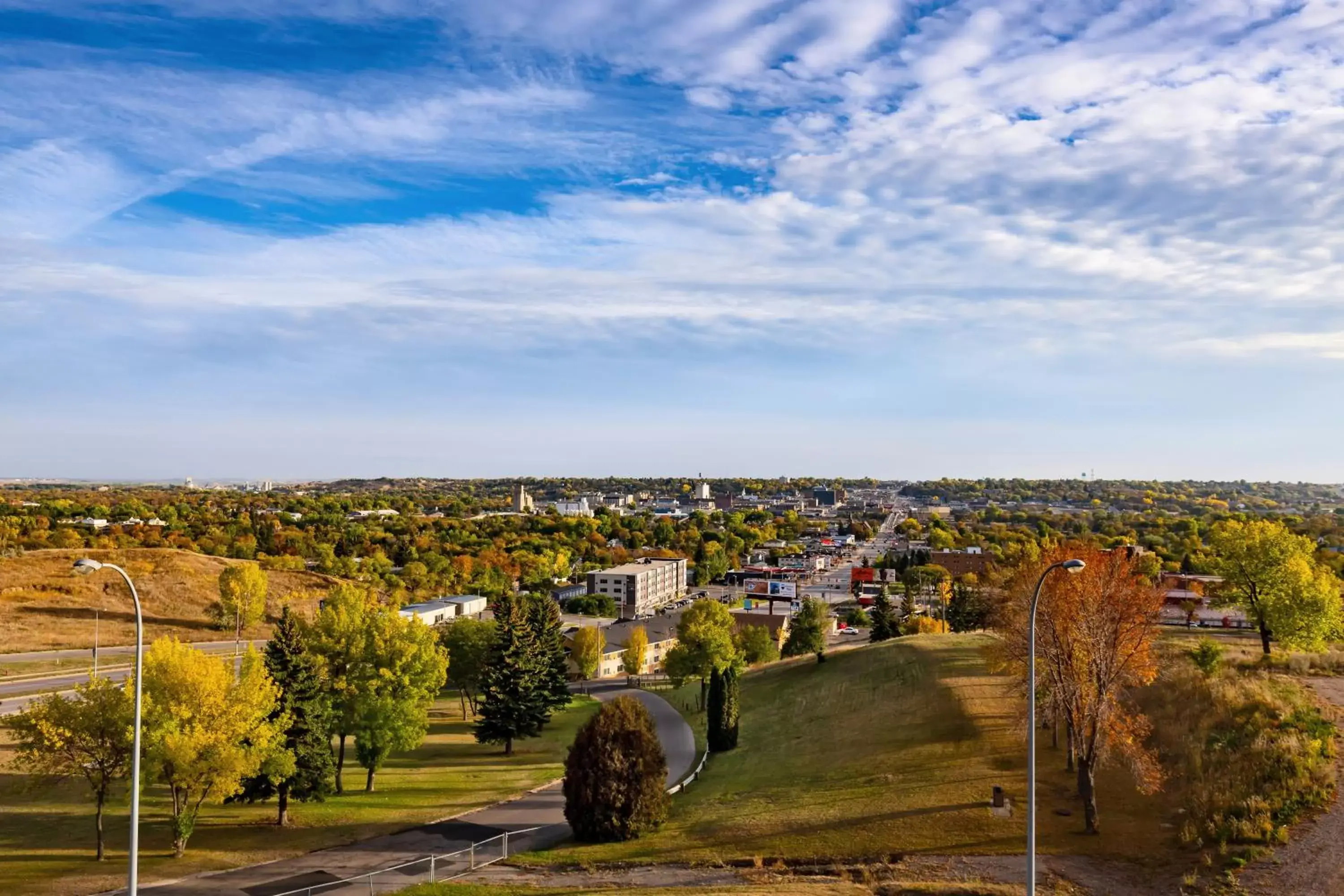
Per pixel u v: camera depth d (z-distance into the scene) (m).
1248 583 58.25
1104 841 32.94
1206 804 33.38
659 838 39.12
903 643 81.75
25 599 111.12
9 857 38.22
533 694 69.62
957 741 48.19
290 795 45.84
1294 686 47.81
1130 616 35.06
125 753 38.50
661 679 111.94
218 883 34.69
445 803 49.38
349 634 53.97
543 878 34.06
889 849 34.03
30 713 38.59
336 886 33.72
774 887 30.62
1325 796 31.69
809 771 49.19
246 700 41.00
